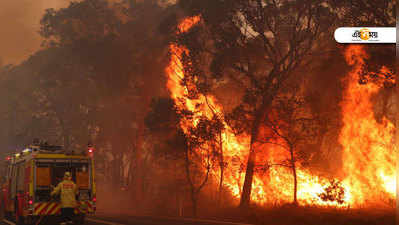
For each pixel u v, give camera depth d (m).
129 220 23.70
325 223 22.70
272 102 32.69
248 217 24.95
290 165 34.50
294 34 32.81
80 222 20.02
